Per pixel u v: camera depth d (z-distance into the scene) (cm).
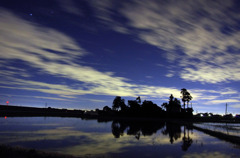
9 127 4003
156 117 11544
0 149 1717
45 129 3925
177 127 5666
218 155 2033
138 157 1898
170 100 12381
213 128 4972
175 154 2056
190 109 12031
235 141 2897
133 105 12156
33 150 1781
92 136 3222
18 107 11969
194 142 2892
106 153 2016
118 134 3628
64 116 11275
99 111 13200
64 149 2122
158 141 2934
